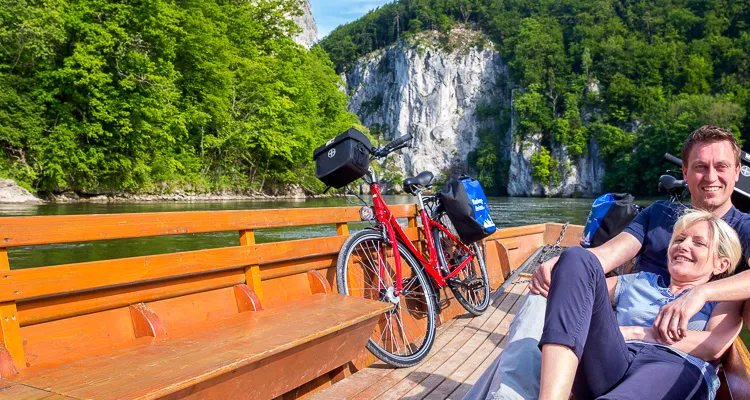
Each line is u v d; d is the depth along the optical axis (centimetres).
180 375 173
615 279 219
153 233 224
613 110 9894
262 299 278
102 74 2870
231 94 4081
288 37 4816
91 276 200
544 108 10450
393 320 341
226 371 184
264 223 279
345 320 252
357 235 326
